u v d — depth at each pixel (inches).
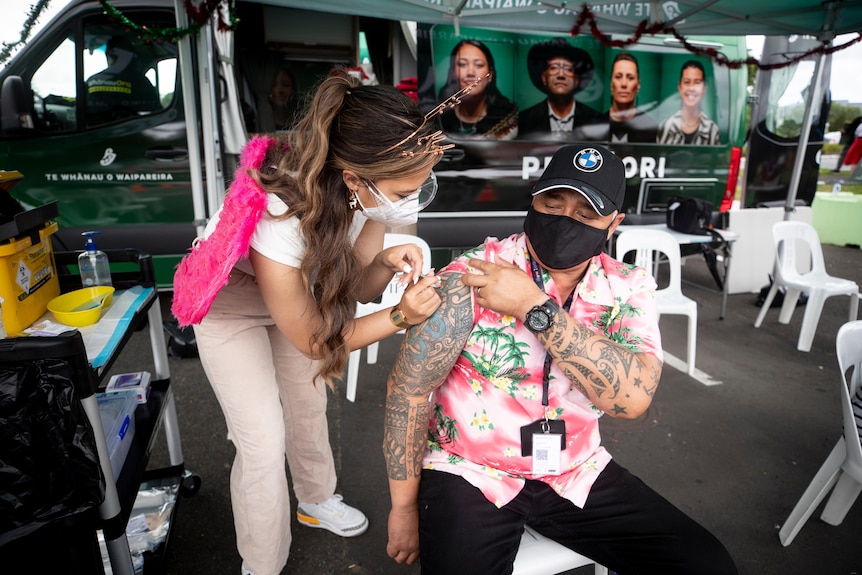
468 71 154.0
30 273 58.9
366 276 60.2
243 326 58.6
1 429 42.1
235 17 115.1
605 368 44.0
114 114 147.2
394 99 42.6
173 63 147.1
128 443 64.6
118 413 64.8
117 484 59.7
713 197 185.3
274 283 47.0
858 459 69.3
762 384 128.5
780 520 84.0
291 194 44.5
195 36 111.0
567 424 51.4
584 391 45.7
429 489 50.7
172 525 73.5
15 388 42.2
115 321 60.4
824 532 81.7
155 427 70.3
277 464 61.0
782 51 189.6
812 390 125.6
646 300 50.8
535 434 49.9
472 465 51.8
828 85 196.9
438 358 46.8
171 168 151.6
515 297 44.9
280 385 69.8
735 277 198.2
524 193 165.0
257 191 44.9
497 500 50.0
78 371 44.5
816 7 147.0
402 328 49.5
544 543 51.4
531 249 50.7
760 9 145.1
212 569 72.6
